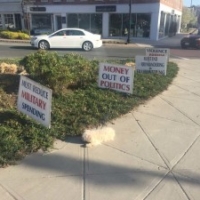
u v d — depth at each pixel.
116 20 28.88
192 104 6.88
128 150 4.47
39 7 30.30
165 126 5.47
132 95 7.08
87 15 29.45
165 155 4.35
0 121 5.05
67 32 19.44
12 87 7.10
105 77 7.25
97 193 3.43
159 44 25.36
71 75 6.84
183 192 3.48
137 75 9.07
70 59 7.43
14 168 3.90
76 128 5.02
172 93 7.80
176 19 40.22
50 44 19.38
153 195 3.42
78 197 3.36
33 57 6.72
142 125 5.47
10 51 18.30
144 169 3.95
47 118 4.72
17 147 4.27
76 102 6.24
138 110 6.29
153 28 28.08
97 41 19.83
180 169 3.97
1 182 3.60
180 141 4.85
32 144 4.39
